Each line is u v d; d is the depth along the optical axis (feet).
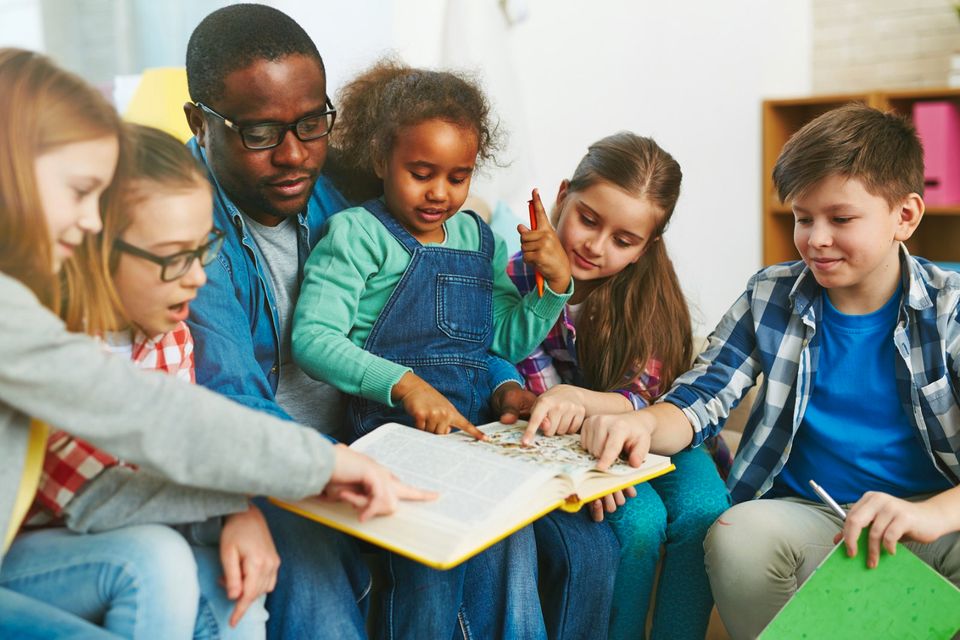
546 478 3.45
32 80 2.81
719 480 4.66
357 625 3.57
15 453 2.82
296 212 4.23
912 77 11.90
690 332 5.28
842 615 3.55
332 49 8.52
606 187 4.76
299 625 3.47
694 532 4.45
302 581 3.51
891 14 11.94
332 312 4.22
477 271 4.63
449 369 4.46
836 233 4.11
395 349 4.39
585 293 5.20
